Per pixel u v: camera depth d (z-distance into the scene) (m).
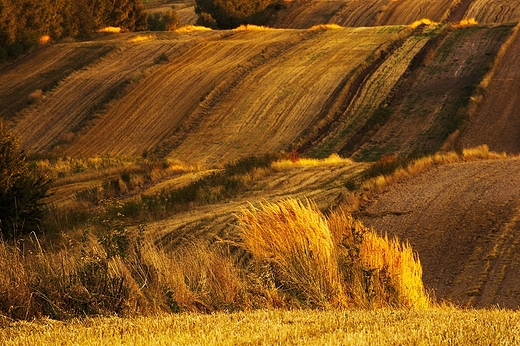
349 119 110.44
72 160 91.00
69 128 116.31
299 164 76.69
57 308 17.53
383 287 21.30
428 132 101.62
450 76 120.50
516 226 38.78
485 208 43.03
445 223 41.22
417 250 37.62
